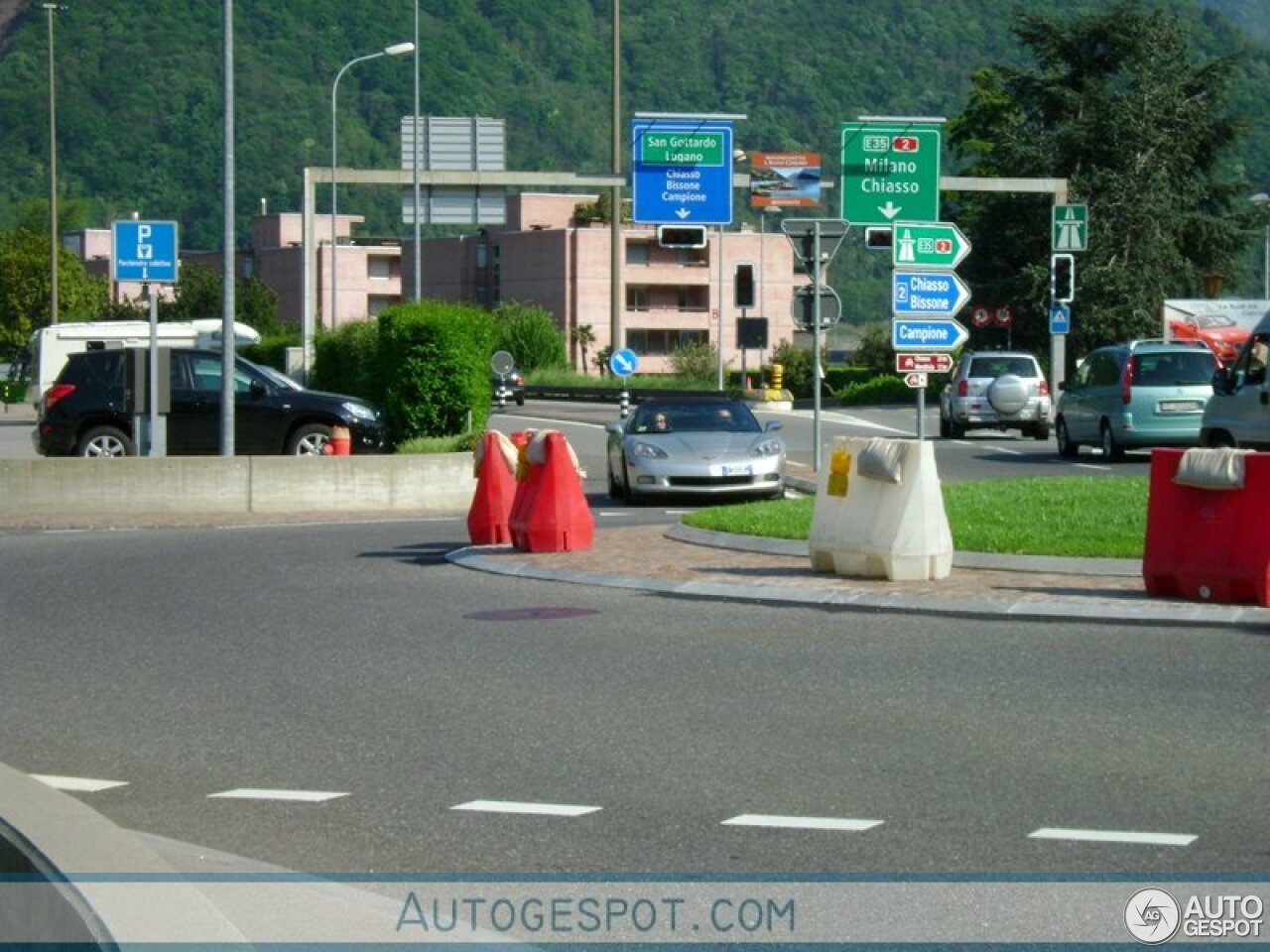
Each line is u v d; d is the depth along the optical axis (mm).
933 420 64062
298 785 11438
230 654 16562
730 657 15539
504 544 25234
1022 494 27844
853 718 12898
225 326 34719
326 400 38375
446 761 11977
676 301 160750
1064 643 15930
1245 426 32625
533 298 162125
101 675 15555
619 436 35281
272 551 25703
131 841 9008
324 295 172875
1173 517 18031
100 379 38312
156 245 33219
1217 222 105812
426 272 173875
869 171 41844
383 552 25281
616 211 60438
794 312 36844
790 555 22703
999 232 102938
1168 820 10016
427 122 79250
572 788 11102
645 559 22641
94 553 25906
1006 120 108312
